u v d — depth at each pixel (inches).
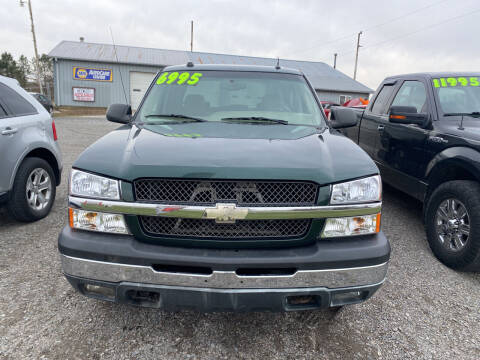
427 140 153.3
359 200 81.4
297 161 82.7
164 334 91.3
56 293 106.7
